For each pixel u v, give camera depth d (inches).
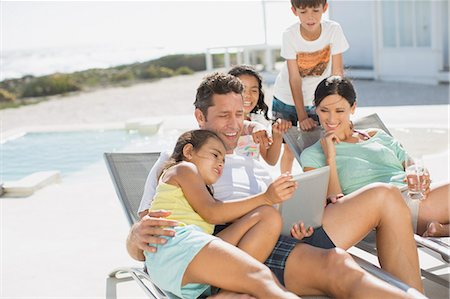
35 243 186.2
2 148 353.4
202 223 113.8
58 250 179.2
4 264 169.6
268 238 108.6
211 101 128.1
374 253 128.2
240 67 163.8
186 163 116.5
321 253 108.0
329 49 187.0
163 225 109.3
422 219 138.3
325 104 146.1
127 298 143.9
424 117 335.9
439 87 491.2
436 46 514.6
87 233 193.3
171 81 676.7
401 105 399.9
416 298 99.7
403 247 117.5
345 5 621.0
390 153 147.9
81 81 694.5
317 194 117.2
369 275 101.6
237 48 601.9
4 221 210.2
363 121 172.9
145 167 151.0
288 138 162.9
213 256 102.0
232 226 110.4
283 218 115.6
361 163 145.0
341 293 103.7
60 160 316.2
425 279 141.9
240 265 100.2
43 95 669.9
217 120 128.1
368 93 479.5
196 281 105.0
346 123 148.3
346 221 120.1
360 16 613.0
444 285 124.7
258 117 173.3
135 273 134.8
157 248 109.5
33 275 161.0
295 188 109.7
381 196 118.6
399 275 116.4
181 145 121.0
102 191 245.9
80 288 151.1
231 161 128.4
